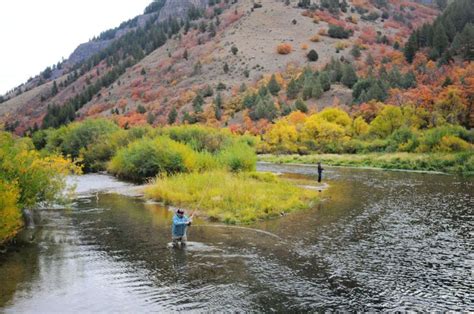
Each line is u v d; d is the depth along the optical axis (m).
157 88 166.38
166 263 13.96
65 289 11.66
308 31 193.25
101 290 11.59
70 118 155.00
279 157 71.69
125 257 14.62
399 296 11.24
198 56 189.25
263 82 140.12
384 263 13.96
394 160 56.78
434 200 26.84
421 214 22.16
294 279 12.46
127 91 173.50
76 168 23.33
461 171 48.22
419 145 61.44
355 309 10.42
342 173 47.53
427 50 131.75
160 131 52.72
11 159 19.20
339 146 74.00
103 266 13.64
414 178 41.44
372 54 165.62
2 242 15.92
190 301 10.86
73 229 18.86
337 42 180.88
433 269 13.35
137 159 39.06
